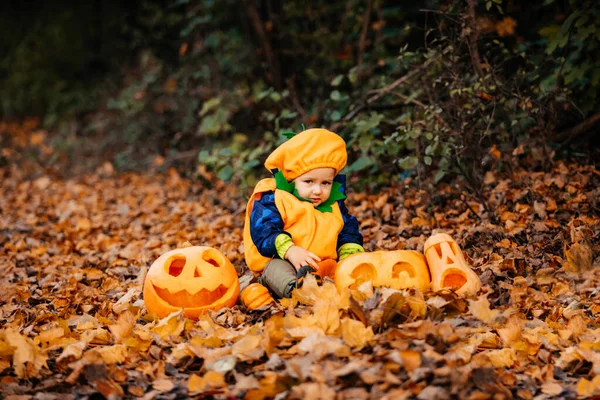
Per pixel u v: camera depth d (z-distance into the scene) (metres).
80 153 12.41
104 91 14.62
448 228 5.71
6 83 17.34
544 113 6.23
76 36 17.00
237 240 6.05
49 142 13.77
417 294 3.67
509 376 3.10
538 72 6.75
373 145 6.93
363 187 7.17
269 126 8.20
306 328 3.39
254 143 8.33
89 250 6.61
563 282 4.33
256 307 4.11
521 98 5.89
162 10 11.98
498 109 6.24
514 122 5.88
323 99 8.90
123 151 11.66
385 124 7.23
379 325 3.44
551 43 6.40
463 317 3.63
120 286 5.17
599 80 6.43
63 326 3.91
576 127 6.50
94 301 4.73
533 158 6.52
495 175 6.36
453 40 6.27
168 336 3.69
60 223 7.91
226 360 3.22
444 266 3.92
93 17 16.77
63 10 17.75
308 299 3.72
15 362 3.30
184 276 4.07
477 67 6.10
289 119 8.02
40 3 18.33
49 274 5.64
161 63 11.81
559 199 5.73
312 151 4.15
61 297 4.81
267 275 4.16
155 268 4.15
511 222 5.33
